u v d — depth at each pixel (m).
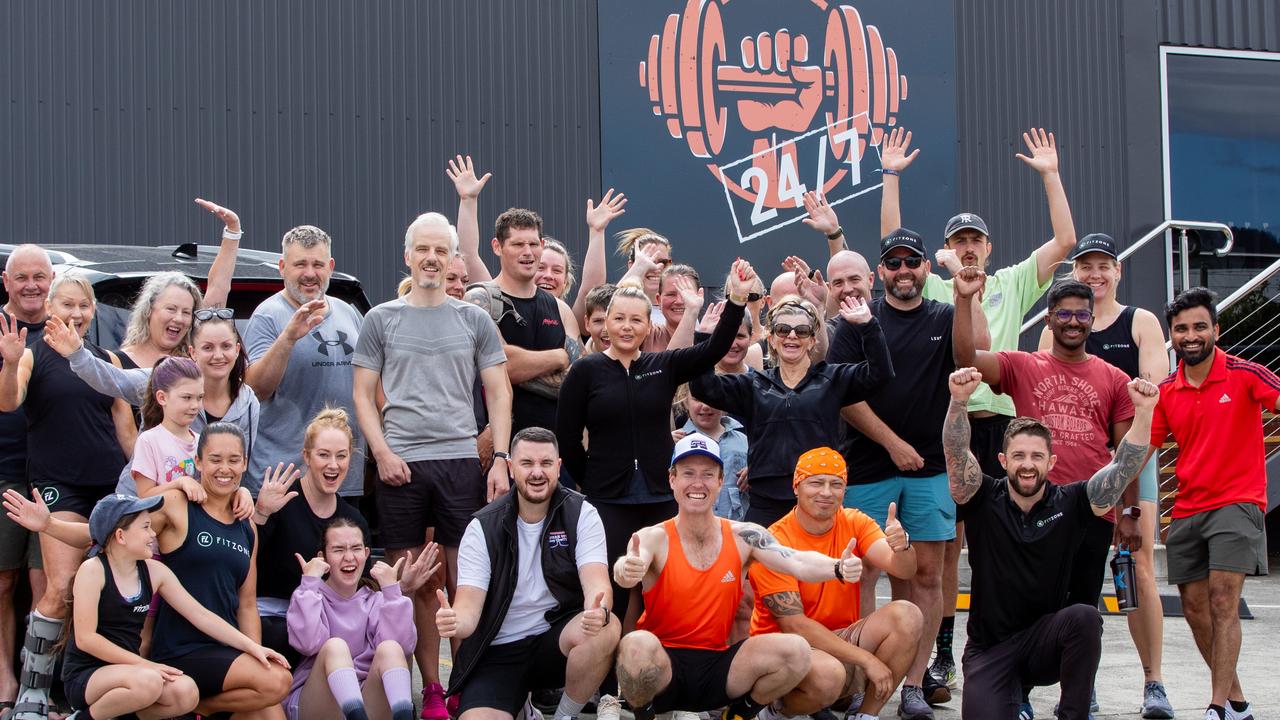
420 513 5.30
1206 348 5.42
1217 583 5.36
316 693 4.69
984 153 11.34
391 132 10.20
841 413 5.65
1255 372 5.38
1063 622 4.80
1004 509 5.00
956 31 11.31
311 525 4.98
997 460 5.97
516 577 4.88
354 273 10.06
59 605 4.82
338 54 10.10
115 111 9.59
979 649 5.09
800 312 5.41
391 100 10.21
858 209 10.99
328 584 4.93
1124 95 11.79
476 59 10.41
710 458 4.82
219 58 9.84
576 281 10.50
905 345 5.70
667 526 4.93
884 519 5.70
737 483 6.02
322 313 5.24
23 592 5.46
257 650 4.58
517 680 4.84
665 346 6.30
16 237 9.31
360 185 10.12
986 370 5.51
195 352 5.09
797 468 5.09
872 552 5.09
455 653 4.98
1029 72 11.52
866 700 4.93
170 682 4.43
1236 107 12.19
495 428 5.39
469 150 10.37
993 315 6.46
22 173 9.35
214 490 4.70
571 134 10.57
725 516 5.96
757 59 10.83
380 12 10.21
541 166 10.50
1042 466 4.89
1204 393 5.46
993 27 11.43
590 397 5.30
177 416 4.86
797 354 5.40
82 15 9.55
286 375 5.50
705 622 4.86
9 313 5.25
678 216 10.67
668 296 6.36
